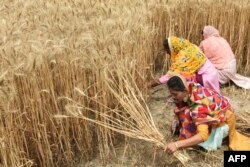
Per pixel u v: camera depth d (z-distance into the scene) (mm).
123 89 4062
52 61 3469
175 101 3949
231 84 5652
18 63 3301
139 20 4730
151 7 5523
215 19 6000
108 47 3900
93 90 3912
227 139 4199
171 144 3551
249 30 5871
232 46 6062
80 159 4000
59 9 4848
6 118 3131
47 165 3613
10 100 3121
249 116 4430
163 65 5980
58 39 3865
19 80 3316
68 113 3654
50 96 3580
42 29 4164
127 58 4055
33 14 4773
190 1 5785
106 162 3984
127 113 4113
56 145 3699
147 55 4766
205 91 3742
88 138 3926
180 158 3713
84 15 4719
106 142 3906
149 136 3662
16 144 3303
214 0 5871
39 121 3496
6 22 4219
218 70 5465
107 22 4281
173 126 4293
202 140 3592
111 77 3965
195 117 3682
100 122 3773
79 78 3734
